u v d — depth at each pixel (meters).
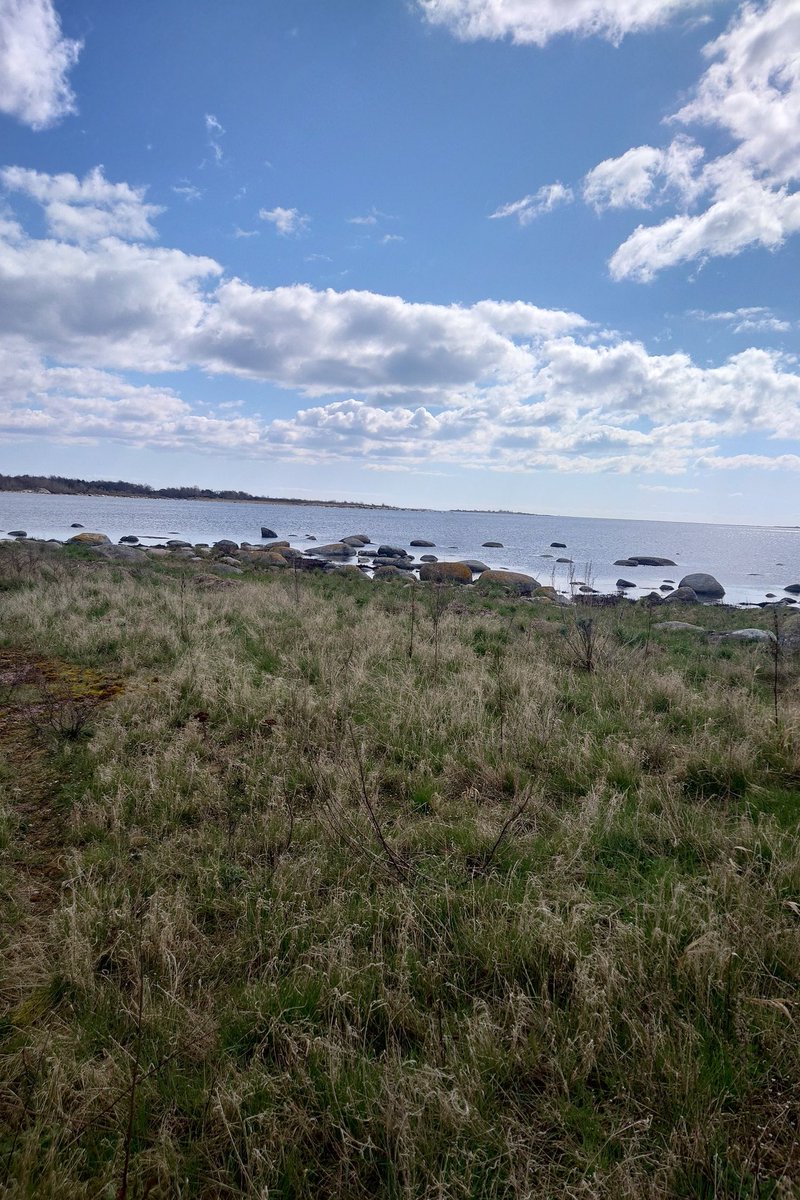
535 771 4.85
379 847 3.64
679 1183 1.89
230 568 23.84
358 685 6.52
